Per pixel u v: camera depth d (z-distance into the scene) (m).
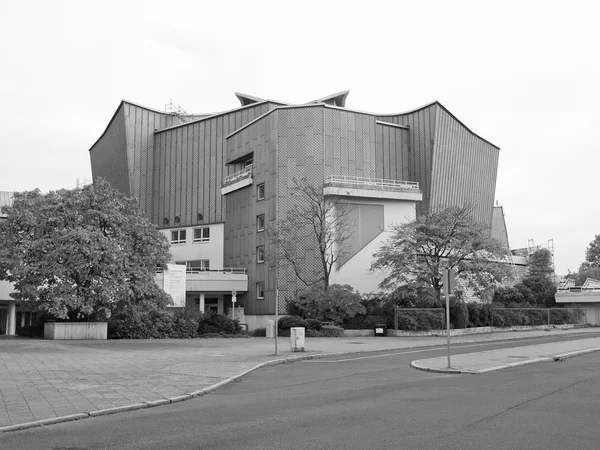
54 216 31.84
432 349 27.20
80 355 22.44
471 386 13.84
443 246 40.91
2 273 31.58
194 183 62.66
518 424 9.23
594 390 12.99
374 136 48.94
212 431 9.02
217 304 53.97
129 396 12.55
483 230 42.81
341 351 25.48
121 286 31.86
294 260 44.12
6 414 10.48
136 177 64.19
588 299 58.97
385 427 9.06
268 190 47.41
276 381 15.59
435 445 7.84
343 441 8.12
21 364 18.98
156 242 34.72
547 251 72.62
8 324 44.41
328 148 46.59
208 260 60.66
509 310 47.66
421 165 58.41
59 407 11.20
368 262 45.25
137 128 64.94
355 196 44.97
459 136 63.94
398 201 46.84
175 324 36.22
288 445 7.94
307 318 39.97
